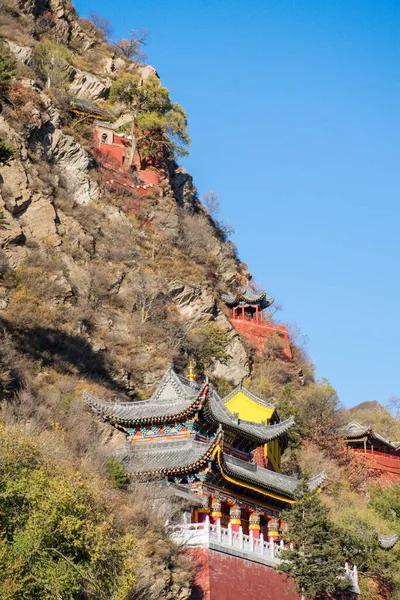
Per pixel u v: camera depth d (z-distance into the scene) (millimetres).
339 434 111125
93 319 104562
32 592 42281
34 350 90500
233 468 67438
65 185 122062
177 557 56031
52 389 83312
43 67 146625
